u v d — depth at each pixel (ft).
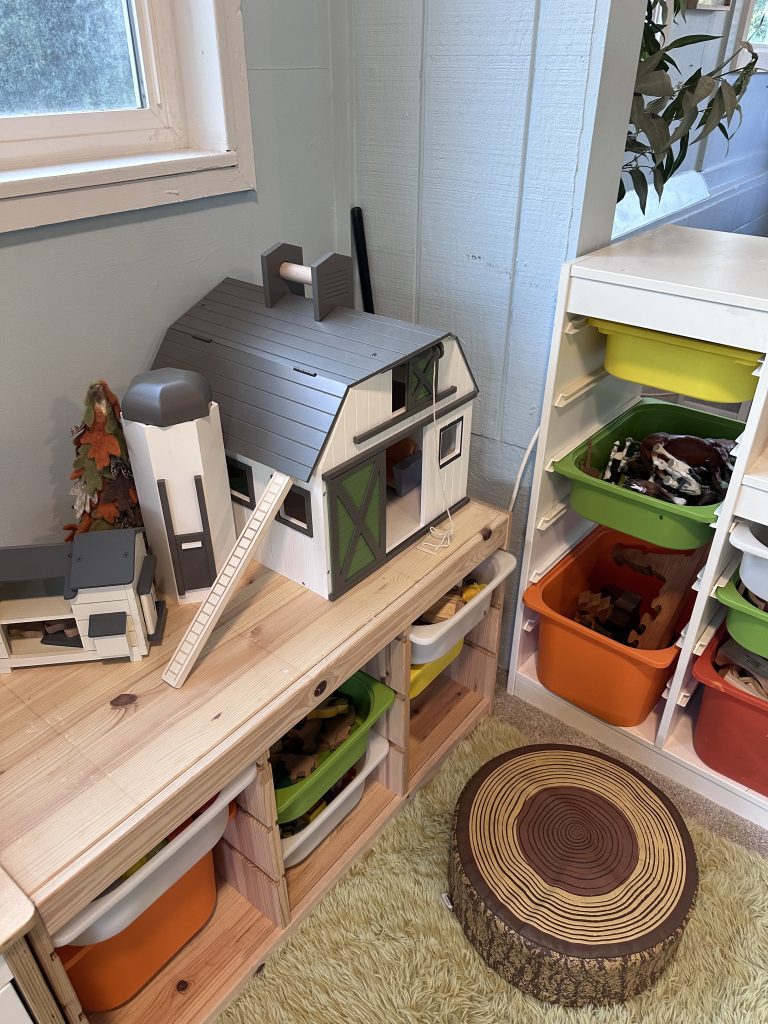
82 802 2.84
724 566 4.43
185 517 3.61
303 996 3.83
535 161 4.14
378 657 4.26
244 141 4.22
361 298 5.39
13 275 3.46
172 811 2.92
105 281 3.85
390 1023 3.72
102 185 3.61
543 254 4.33
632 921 3.63
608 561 5.81
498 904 3.70
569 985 3.65
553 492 4.96
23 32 3.53
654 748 5.02
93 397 3.53
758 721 4.41
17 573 3.29
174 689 3.34
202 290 4.38
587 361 4.69
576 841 3.98
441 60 4.24
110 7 3.82
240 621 3.74
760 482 3.84
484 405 5.03
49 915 2.59
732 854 4.50
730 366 3.89
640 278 3.83
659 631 5.12
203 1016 3.65
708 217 9.12
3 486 3.76
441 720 5.24
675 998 3.80
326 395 3.47
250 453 3.65
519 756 4.48
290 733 4.13
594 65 3.73
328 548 3.68
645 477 4.77
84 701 3.28
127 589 3.30
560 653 5.10
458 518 4.56
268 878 3.80
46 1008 2.75
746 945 4.03
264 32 4.13
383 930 4.12
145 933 3.56
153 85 4.06
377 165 4.84
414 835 4.60
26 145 3.62
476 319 4.82
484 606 4.86
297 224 4.82
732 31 8.63
